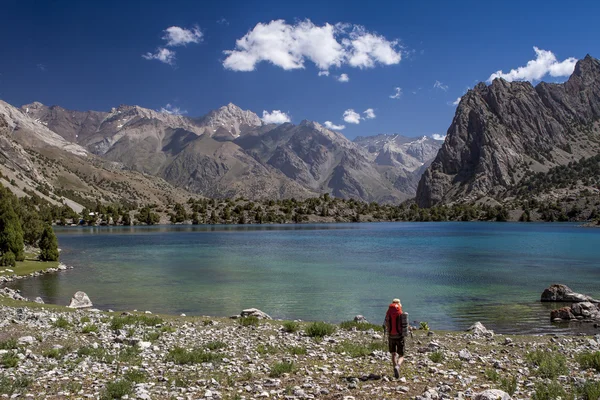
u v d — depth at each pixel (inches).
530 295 1775.3
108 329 899.4
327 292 1846.7
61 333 824.3
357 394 487.8
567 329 1171.3
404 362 668.7
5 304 1229.1
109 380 533.0
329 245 5039.4
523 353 776.3
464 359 697.6
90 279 2199.8
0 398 445.4
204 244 5236.2
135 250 4303.6
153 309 1464.1
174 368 614.9
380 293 1822.1
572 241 5497.1
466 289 1927.9
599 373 595.2
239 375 584.7
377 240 5999.0
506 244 5036.9
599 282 2148.1
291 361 662.5
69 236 7106.3
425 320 1321.4
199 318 1151.6
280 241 5846.5
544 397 468.8
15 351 657.0
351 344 807.7
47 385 500.1
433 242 5492.1
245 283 2106.3
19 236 2576.3
